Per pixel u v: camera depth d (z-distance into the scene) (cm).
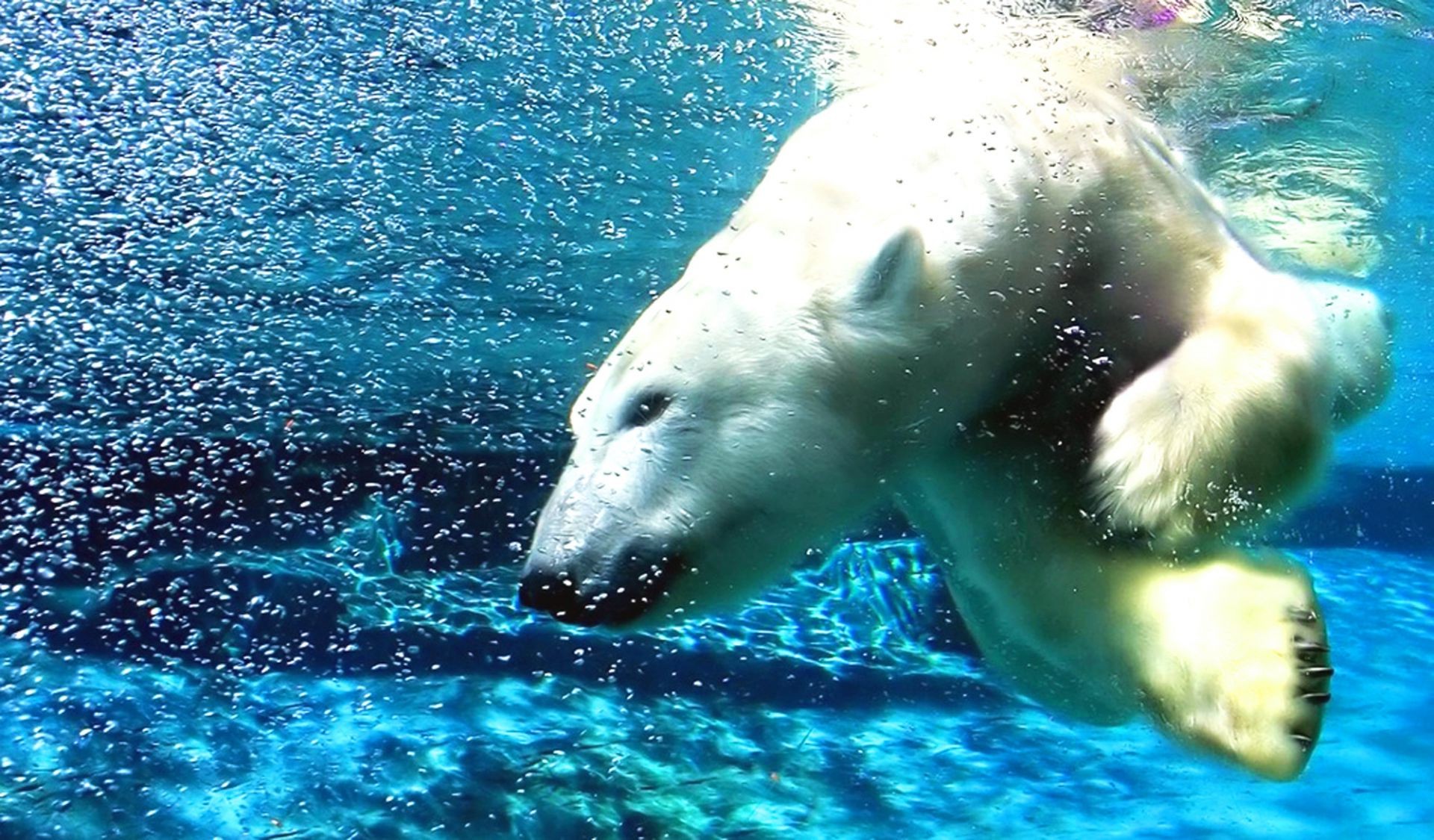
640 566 231
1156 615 223
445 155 414
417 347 461
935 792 331
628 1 380
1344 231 609
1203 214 284
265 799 287
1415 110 518
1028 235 256
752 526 240
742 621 426
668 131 405
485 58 392
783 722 367
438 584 419
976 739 367
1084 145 272
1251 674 205
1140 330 263
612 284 457
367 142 407
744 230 257
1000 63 352
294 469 418
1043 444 265
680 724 356
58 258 391
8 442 394
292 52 386
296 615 379
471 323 461
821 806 318
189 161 392
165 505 398
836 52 380
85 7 369
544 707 355
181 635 361
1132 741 370
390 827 282
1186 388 238
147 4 373
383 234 429
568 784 312
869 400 246
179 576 379
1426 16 467
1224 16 428
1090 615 238
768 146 403
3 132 373
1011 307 255
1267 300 263
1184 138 422
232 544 400
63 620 354
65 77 373
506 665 377
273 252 418
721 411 235
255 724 325
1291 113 489
